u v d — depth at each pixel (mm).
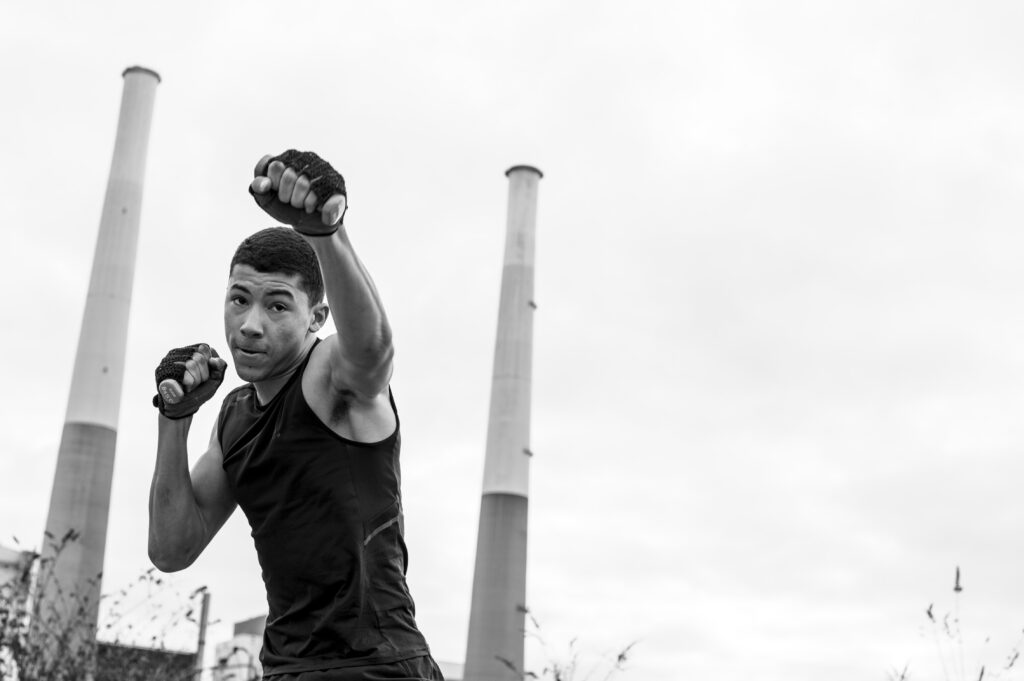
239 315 2836
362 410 2824
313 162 2379
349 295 2543
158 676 8539
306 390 2822
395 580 2854
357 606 2777
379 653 2764
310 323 2896
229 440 2994
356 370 2701
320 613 2791
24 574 8367
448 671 21953
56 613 8867
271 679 2811
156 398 2957
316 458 2809
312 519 2801
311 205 2361
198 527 3061
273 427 2865
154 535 3051
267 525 2854
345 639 2760
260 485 2869
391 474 2879
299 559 2805
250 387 3100
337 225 2436
